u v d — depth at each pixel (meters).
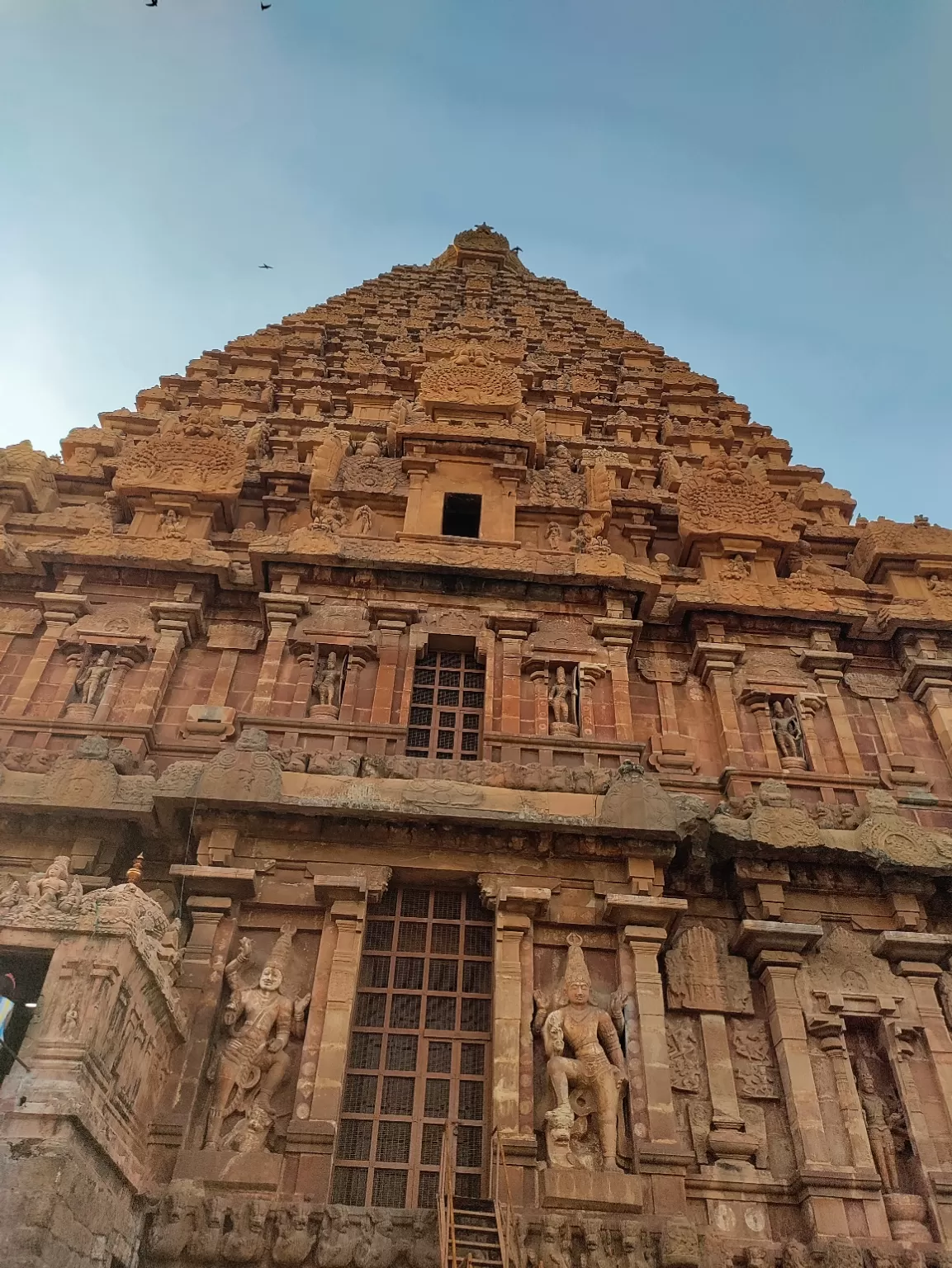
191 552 21.34
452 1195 12.03
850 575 24.72
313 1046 13.84
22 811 15.52
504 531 22.92
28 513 23.89
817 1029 15.25
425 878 15.63
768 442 32.28
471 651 20.56
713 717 20.48
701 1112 14.41
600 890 15.45
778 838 16.41
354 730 18.41
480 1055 14.41
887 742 20.38
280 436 28.20
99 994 11.05
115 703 19.14
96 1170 10.74
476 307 41.16
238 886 14.91
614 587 21.03
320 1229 12.28
